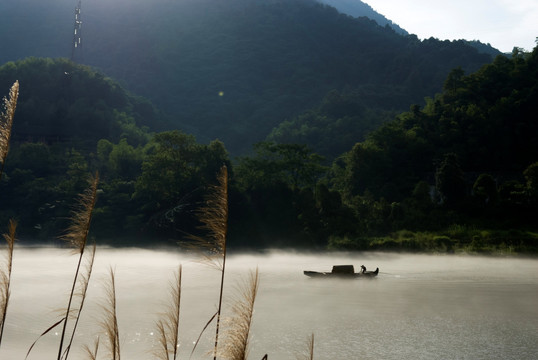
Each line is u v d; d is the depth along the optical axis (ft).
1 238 298.97
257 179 341.21
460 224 284.82
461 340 77.10
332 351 70.28
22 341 67.46
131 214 340.18
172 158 346.54
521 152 396.98
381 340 76.69
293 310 100.53
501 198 309.83
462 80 496.23
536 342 76.54
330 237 282.15
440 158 382.22
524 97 430.61
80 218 16.24
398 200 342.23
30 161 448.24
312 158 378.12
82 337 69.10
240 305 12.09
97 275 152.66
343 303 109.91
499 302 113.29
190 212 298.76
